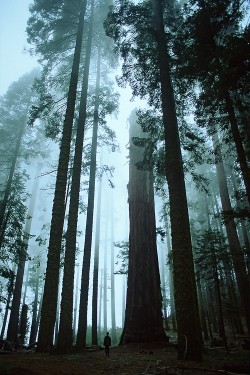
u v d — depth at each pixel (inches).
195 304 323.3
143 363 315.6
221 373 232.7
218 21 436.8
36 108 629.9
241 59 326.3
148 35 509.7
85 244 636.7
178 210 363.3
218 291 529.0
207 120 495.2
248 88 366.9
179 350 304.5
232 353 399.5
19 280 911.7
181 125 552.7
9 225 804.6
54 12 677.9
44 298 427.2
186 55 454.6
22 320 896.9
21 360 305.3
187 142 547.2
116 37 502.3
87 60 689.0
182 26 461.1
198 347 297.6
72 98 572.1
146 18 490.3
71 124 552.4
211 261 546.3
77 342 543.2
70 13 687.1
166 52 466.6
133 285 604.4
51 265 443.8
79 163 558.6
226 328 1014.4
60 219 474.9
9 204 813.9
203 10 421.1
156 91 518.6
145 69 495.8
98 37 794.2
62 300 439.2
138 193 695.1
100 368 287.0
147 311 572.1
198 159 563.8
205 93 434.9
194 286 334.0
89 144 799.7
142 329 556.7
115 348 524.4
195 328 305.7
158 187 631.8
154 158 563.5
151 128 557.0
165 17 532.4
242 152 394.0
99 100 742.5
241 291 632.4
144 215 667.4
